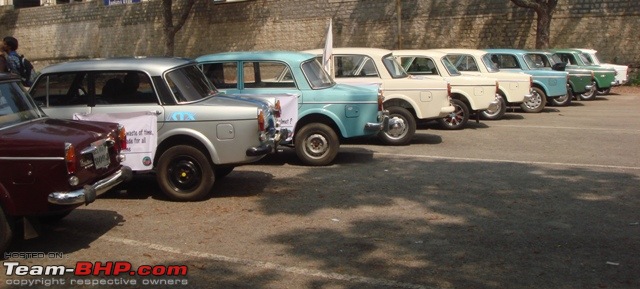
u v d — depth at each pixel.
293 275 5.92
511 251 6.50
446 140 13.71
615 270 5.96
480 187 9.23
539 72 18.81
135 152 8.26
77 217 7.88
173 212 8.07
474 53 17.69
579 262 6.17
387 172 10.34
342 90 10.84
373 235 7.07
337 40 35.12
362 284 5.68
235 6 38.41
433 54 15.62
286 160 11.48
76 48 45.03
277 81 10.98
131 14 42.00
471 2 31.47
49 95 8.80
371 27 34.03
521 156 11.66
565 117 17.67
